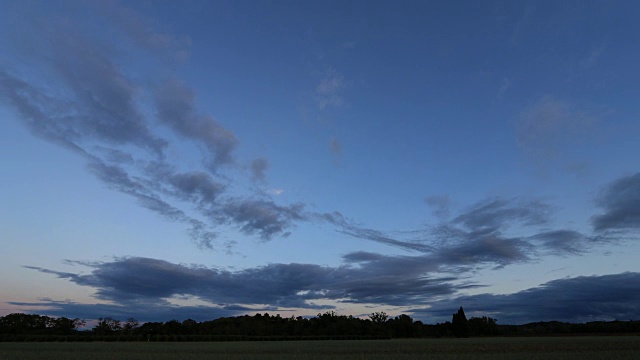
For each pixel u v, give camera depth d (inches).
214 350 2536.9
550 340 3595.0
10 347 2947.8
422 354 2023.9
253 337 5319.9
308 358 1807.3
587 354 1847.9
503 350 2298.2
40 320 5718.5
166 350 2544.3
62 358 1827.0
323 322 7121.1
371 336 6028.5
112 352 2298.2
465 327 6663.4
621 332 6003.9
